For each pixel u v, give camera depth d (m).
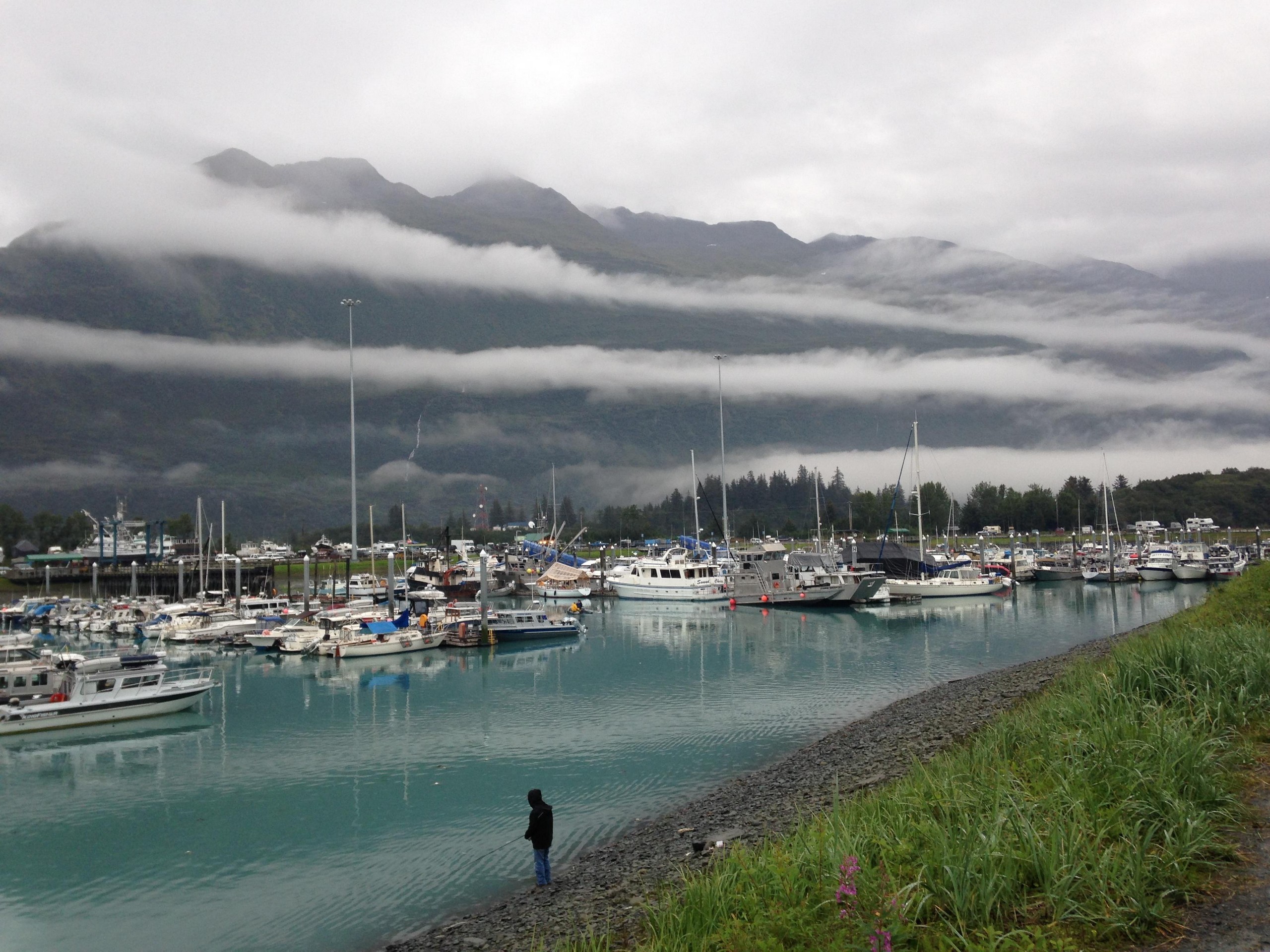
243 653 103.19
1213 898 17.88
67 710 63.84
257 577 192.75
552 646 103.62
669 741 55.50
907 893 18.95
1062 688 45.03
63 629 137.50
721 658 89.88
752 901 20.55
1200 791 22.22
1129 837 19.95
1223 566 174.62
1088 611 125.38
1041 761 27.89
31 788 50.56
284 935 31.55
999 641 96.25
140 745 60.16
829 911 18.84
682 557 171.88
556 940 25.30
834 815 26.16
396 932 30.91
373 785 49.16
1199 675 32.44
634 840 36.12
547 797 45.09
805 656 89.25
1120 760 24.56
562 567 174.50
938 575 162.12
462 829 41.12
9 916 33.91
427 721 64.88
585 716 64.50
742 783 43.53
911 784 29.25
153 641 114.00
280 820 43.88
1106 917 17.06
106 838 42.00
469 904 32.41
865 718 57.62
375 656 97.69
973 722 46.19
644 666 86.75
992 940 16.34
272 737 61.44
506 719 64.62
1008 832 21.02
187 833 42.34
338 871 37.00
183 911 33.94
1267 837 20.41
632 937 23.80
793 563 158.62
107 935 32.19
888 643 97.31
